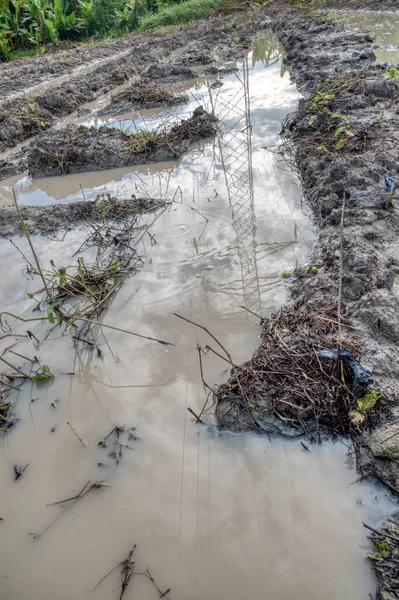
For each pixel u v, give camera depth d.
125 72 13.55
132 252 5.54
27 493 3.21
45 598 2.67
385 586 2.43
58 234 6.19
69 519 3.02
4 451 3.52
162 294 4.83
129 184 7.31
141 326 4.47
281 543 2.72
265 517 2.85
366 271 4.33
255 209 6.10
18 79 15.13
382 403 3.20
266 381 3.49
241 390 3.44
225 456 3.25
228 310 4.49
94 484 3.20
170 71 12.61
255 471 3.12
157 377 3.94
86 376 4.04
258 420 3.36
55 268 5.44
